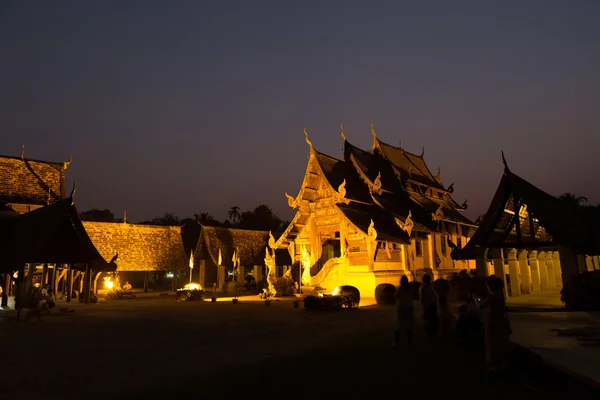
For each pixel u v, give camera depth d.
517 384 7.23
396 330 10.55
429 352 9.77
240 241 42.81
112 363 9.14
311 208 31.78
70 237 23.78
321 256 31.48
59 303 25.11
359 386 7.22
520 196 17.44
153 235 39.78
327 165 31.98
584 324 10.59
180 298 26.88
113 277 35.44
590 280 13.94
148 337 12.53
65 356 9.88
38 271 33.19
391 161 37.97
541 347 7.97
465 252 19.27
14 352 10.38
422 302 12.19
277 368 8.56
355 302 20.14
